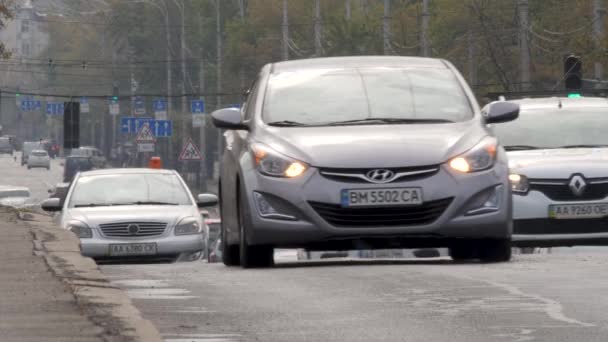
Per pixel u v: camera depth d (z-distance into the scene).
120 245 48.41
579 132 43.81
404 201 31.02
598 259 32.84
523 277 26.12
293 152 31.62
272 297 23.14
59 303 20.19
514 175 40.50
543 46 153.50
